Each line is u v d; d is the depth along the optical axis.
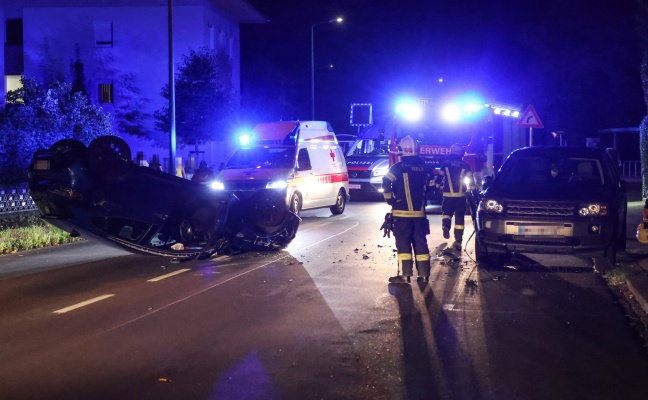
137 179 10.38
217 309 8.30
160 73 38.38
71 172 9.70
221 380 5.80
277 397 5.41
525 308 8.31
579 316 7.95
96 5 38.34
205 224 11.24
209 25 39.66
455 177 13.36
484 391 5.55
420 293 9.12
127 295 9.14
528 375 5.93
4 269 11.24
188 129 35.44
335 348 6.68
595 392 5.54
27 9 38.53
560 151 11.93
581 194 10.62
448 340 6.95
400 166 9.80
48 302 8.77
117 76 38.53
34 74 38.62
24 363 6.30
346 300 8.73
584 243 10.37
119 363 6.28
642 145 17.48
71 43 38.53
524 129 22.47
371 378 5.84
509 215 10.59
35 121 20.91
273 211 12.41
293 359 6.35
